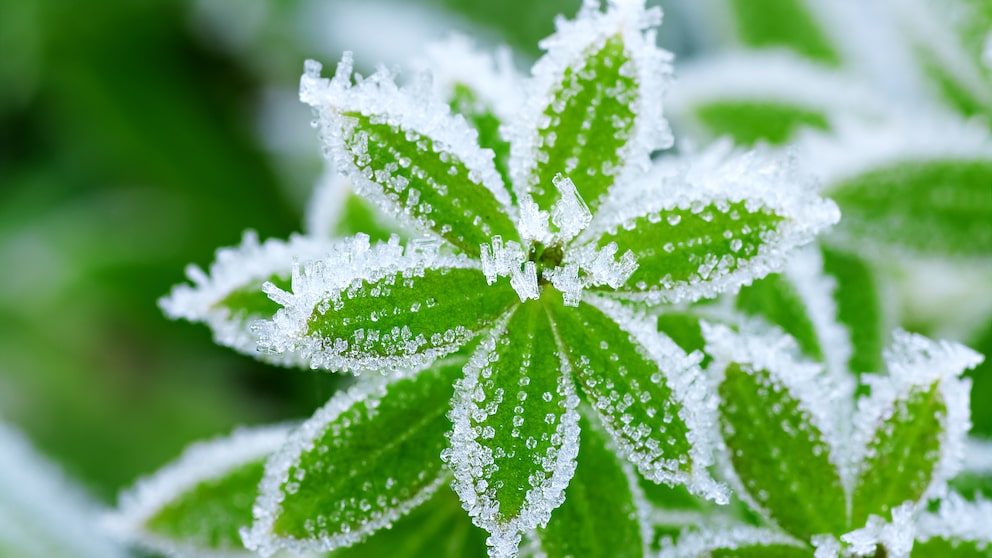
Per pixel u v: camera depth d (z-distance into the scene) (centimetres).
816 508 22
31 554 28
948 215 25
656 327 22
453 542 23
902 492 22
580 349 21
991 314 26
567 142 22
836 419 23
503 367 21
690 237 21
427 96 21
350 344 21
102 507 29
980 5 26
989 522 22
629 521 22
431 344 21
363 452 22
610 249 21
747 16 29
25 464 28
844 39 28
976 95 27
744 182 21
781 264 21
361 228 23
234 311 22
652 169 23
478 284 21
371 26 34
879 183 25
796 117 27
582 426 22
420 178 21
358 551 23
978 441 24
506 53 23
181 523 24
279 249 23
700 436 21
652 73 22
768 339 22
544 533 22
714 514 23
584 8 22
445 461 21
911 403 22
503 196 21
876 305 25
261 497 22
